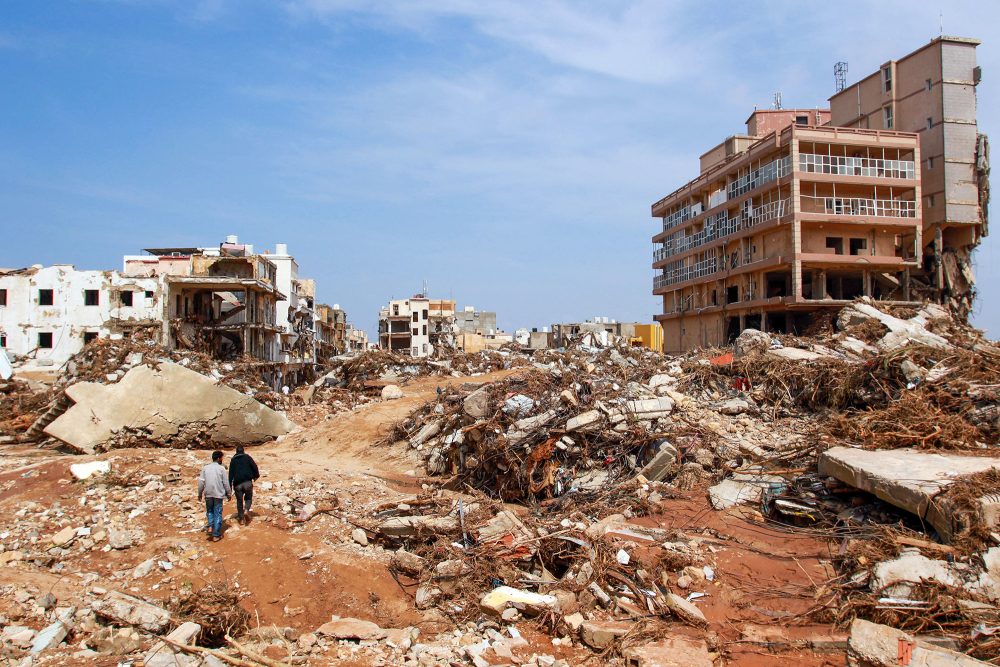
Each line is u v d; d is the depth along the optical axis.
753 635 9.09
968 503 9.91
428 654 9.15
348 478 17.64
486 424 17.55
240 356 41.06
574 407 17.53
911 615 8.80
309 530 13.55
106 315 40.09
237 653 9.27
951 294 42.25
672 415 17.89
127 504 13.66
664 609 9.88
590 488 15.66
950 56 42.06
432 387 38.06
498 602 10.45
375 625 10.22
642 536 12.32
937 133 42.22
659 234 60.56
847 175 38.91
